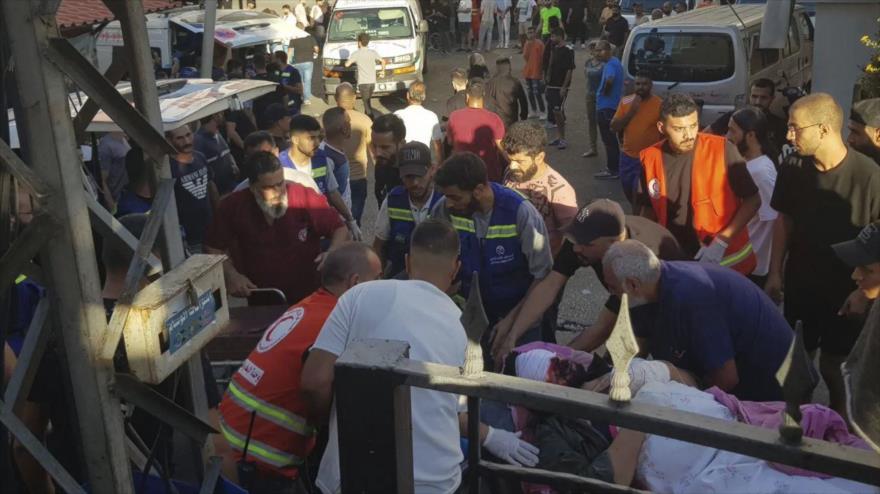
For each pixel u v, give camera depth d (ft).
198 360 9.61
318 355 9.86
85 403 7.93
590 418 5.95
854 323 15.35
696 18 41.60
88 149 25.63
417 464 9.16
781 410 10.12
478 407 7.01
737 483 9.15
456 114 28.73
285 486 11.12
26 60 7.20
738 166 16.93
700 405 9.91
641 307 12.38
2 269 7.31
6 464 8.50
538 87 56.80
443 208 15.48
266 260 17.89
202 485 9.47
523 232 15.12
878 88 29.19
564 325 22.67
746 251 17.60
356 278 11.73
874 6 32.50
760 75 40.65
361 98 60.85
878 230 10.78
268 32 59.88
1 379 8.50
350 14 63.41
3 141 7.22
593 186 40.78
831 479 9.05
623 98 32.68
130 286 8.00
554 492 9.99
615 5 79.15
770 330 12.23
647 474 9.65
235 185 27.32
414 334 9.60
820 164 15.21
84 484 8.30
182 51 55.88
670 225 17.67
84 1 25.63
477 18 90.07
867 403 5.89
